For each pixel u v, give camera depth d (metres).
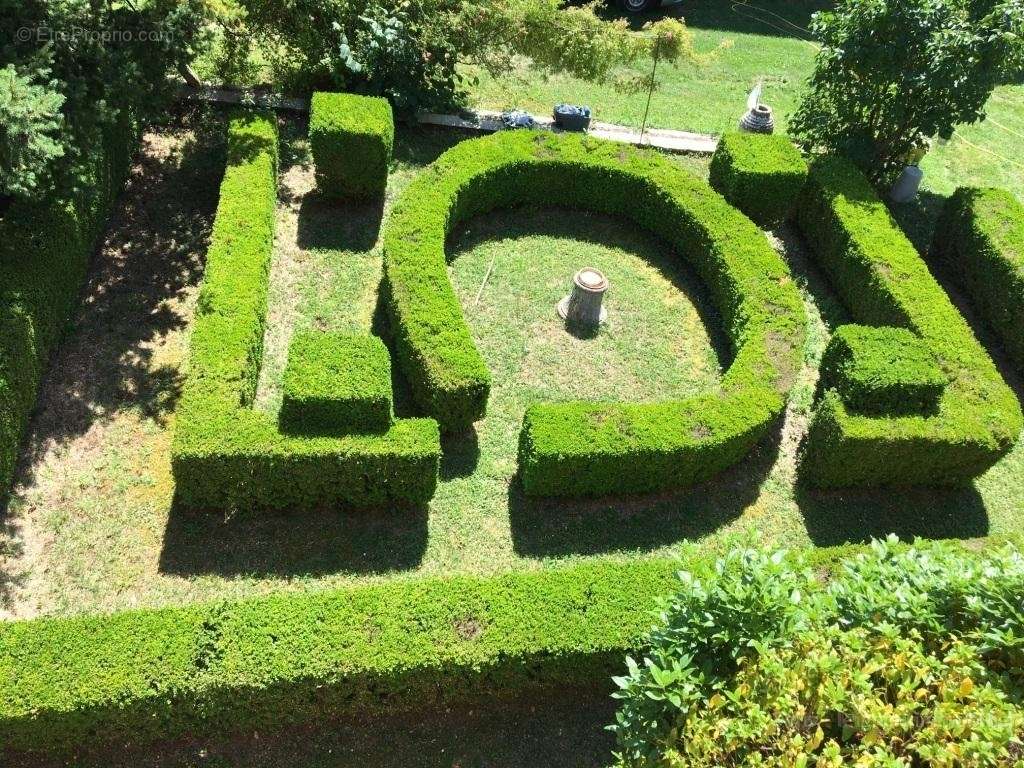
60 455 9.07
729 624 5.54
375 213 12.94
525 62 17.80
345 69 14.16
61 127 9.37
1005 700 5.05
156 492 8.91
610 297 12.19
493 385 10.60
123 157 12.34
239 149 12.45
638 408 9.54
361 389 8.64
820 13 14.08
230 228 11.09
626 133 15.66
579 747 7.60
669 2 21.05
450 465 9.62
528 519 9.23
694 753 4.99
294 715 7.30
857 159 14.23
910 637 5.44
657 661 5.71
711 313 12.13
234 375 9.20
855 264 12.40
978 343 11.29
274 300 11.26
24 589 7.96
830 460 9.62
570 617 7.48
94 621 7.02
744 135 13.89
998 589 5.43
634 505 9.53
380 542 8.80
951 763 4.55
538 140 13.57
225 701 6.95
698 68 17.78
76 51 10.07
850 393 9.76
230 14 13.48
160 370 10.16
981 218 12.96
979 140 17.30
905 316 11.36
